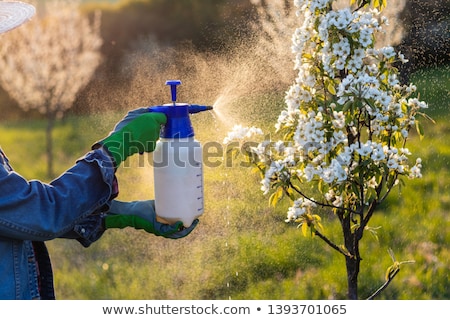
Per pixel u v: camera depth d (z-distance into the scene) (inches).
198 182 125.0
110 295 256.4
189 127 123.3
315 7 138.4
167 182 122.3
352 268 152.0
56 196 101.0
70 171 103.8
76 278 273.3
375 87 136.3
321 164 140.9
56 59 410.9
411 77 277.6
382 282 244.5
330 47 138.4
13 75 413.7
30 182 101.3
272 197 144.0
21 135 522.3
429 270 250.1
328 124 140.3
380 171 137.6
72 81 416.5
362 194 139.4
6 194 98.3
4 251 105.0
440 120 339.9
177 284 259.1
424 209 294.2
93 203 103.8
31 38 404.5
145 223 125.2
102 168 103.2
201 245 280.2
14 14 120.0
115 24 565.9
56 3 421.4
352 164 139.9
